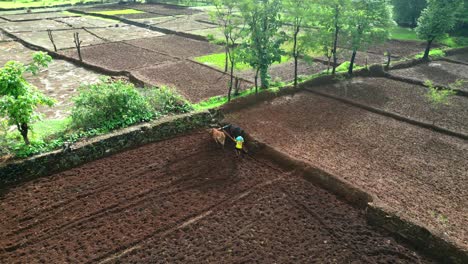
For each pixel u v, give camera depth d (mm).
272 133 18344
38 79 25797
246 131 18391
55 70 27922
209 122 19234
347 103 22516
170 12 55688
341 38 26828
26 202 13133
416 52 34625
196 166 15625
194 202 13414
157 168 15328
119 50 33562
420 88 25547
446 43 37719
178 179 14680
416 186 14258
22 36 38156
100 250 11188
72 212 12742
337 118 20422
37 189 13812
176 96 20203
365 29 25672
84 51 33031
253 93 22328
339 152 16719
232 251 11219
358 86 25641
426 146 17531
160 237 11734
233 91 23469
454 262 10812
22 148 14844
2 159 14227
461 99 23750
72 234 11812
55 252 11109
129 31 42688
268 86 23766
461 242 11297
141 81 24656
